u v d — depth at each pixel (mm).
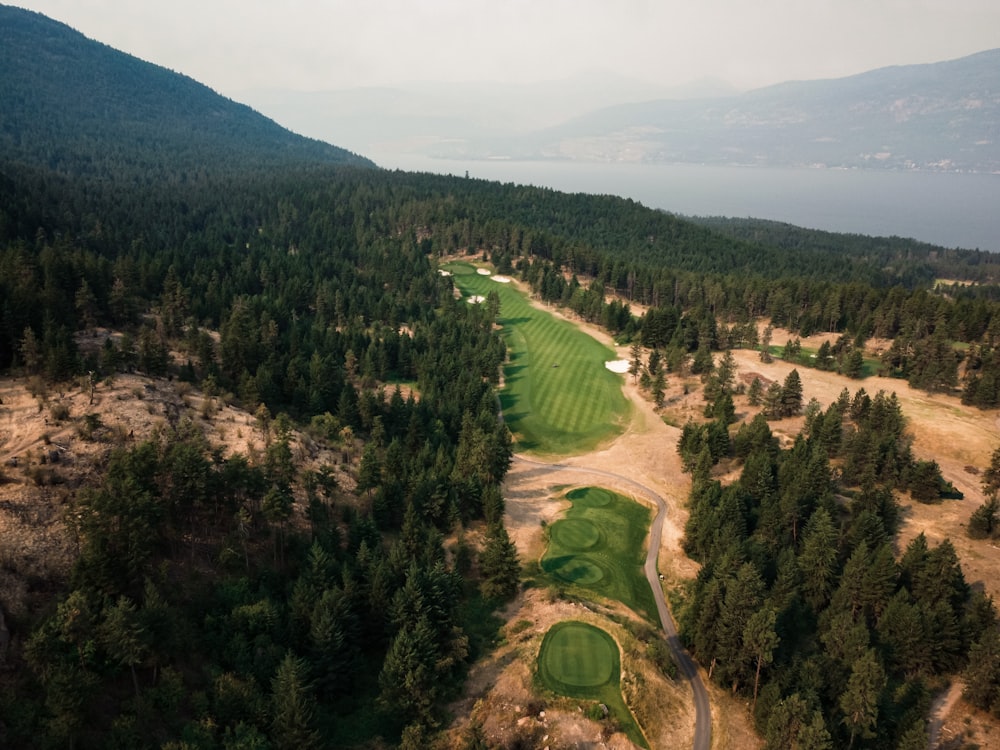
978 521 82625
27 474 60781
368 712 55219
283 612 57156
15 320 87250
